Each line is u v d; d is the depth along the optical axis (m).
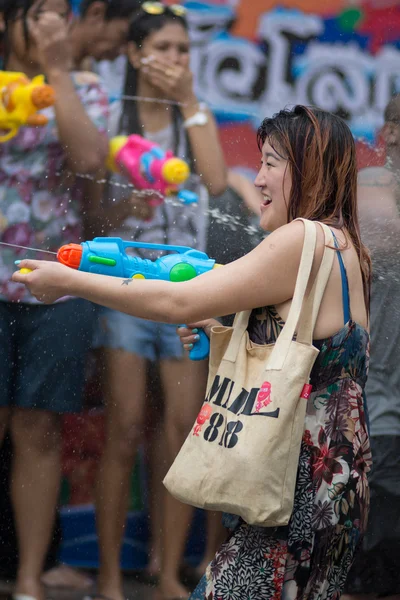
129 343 7.19
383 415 7.35
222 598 4.65
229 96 8.66
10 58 7.42
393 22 9.09
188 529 7.45
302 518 4.50
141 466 7.39
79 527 7.20
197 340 5.22
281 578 4.55
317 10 8.90
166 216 7.63
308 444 4.52
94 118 7.42
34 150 7.14
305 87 8.96
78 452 7.16
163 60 7.75
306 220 4.58
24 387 6.93
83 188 7.36
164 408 7.37
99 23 7.52
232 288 4.52
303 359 4.39
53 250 7.22
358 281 4.74
